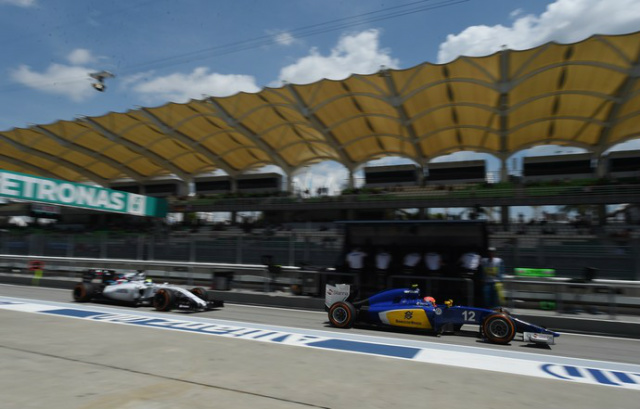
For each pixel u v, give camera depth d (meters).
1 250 24.31
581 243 14.09
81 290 13.48
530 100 31.86
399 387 5.25
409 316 9.65
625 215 32.16
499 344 8.76
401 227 13.01
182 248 20.23
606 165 36.94
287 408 4.37
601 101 31.52
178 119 39.94
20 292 16.98
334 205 41.84
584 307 11.40
